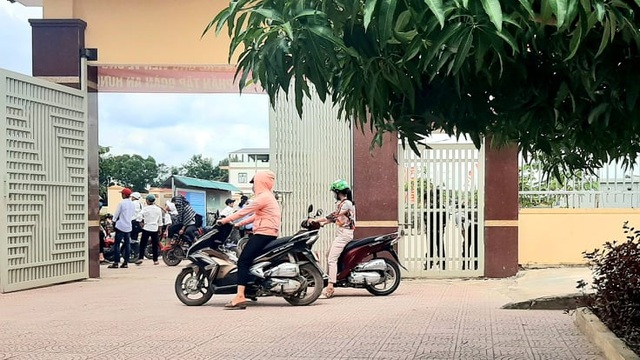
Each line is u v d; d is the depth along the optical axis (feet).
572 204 44.09
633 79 8.72
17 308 29.58
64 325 25.08
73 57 41.50
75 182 40.50
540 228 44.06
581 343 21.27
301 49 8.14
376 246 34.32
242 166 197.26
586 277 36.24
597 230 43.65
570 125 10.02
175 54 42.01
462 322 25.54
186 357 19.44
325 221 33.19
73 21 41.52
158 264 58.44
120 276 45.50
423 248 41.88
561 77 9.32
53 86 38.27
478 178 41.68
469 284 39.04
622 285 21.12
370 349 20.47
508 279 40.78
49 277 38.22
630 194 43.60
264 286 30.09
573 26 8.18
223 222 30.58
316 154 40.24
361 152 41.81
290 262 30.63
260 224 30.27
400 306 30.30
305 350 20.38
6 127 34.32
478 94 9.87
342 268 34.19
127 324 25.34
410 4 7.23
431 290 36.40
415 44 7.77
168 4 42.14
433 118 10.13
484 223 41.57
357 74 9.26
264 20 8.14
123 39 42.22
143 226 58.08
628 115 9.42
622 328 20.49
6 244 34.40
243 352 20.11
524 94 9.51
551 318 26.40
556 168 12.69
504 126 10.15
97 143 43.62
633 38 8.19
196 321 26.11
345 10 7.97
